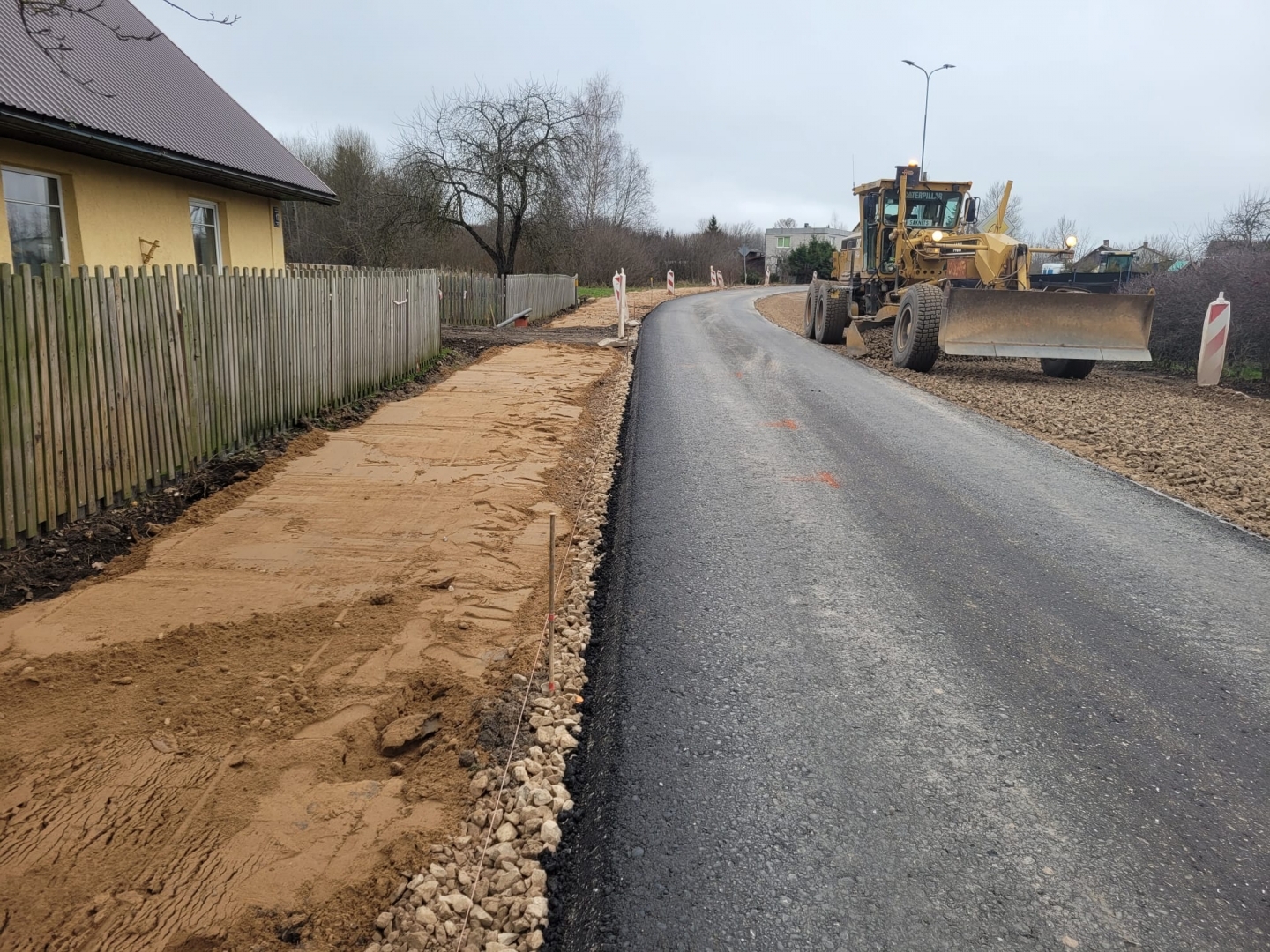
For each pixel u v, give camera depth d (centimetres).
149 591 439
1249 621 432
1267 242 1552
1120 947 228
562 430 838
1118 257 1777
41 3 366
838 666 377
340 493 612
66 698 337
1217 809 287
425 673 363
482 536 532
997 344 1267
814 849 263
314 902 236
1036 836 271
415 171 2794
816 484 663
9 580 437
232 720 324
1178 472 727
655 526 556
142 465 573
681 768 302
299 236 3241
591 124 4334
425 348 1226
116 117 803
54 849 253
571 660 381
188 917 228
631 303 2933
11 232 755
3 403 449
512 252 3011
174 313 604
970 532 557
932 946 227
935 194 1678
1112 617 434
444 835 267
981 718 338
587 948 226
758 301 3397
